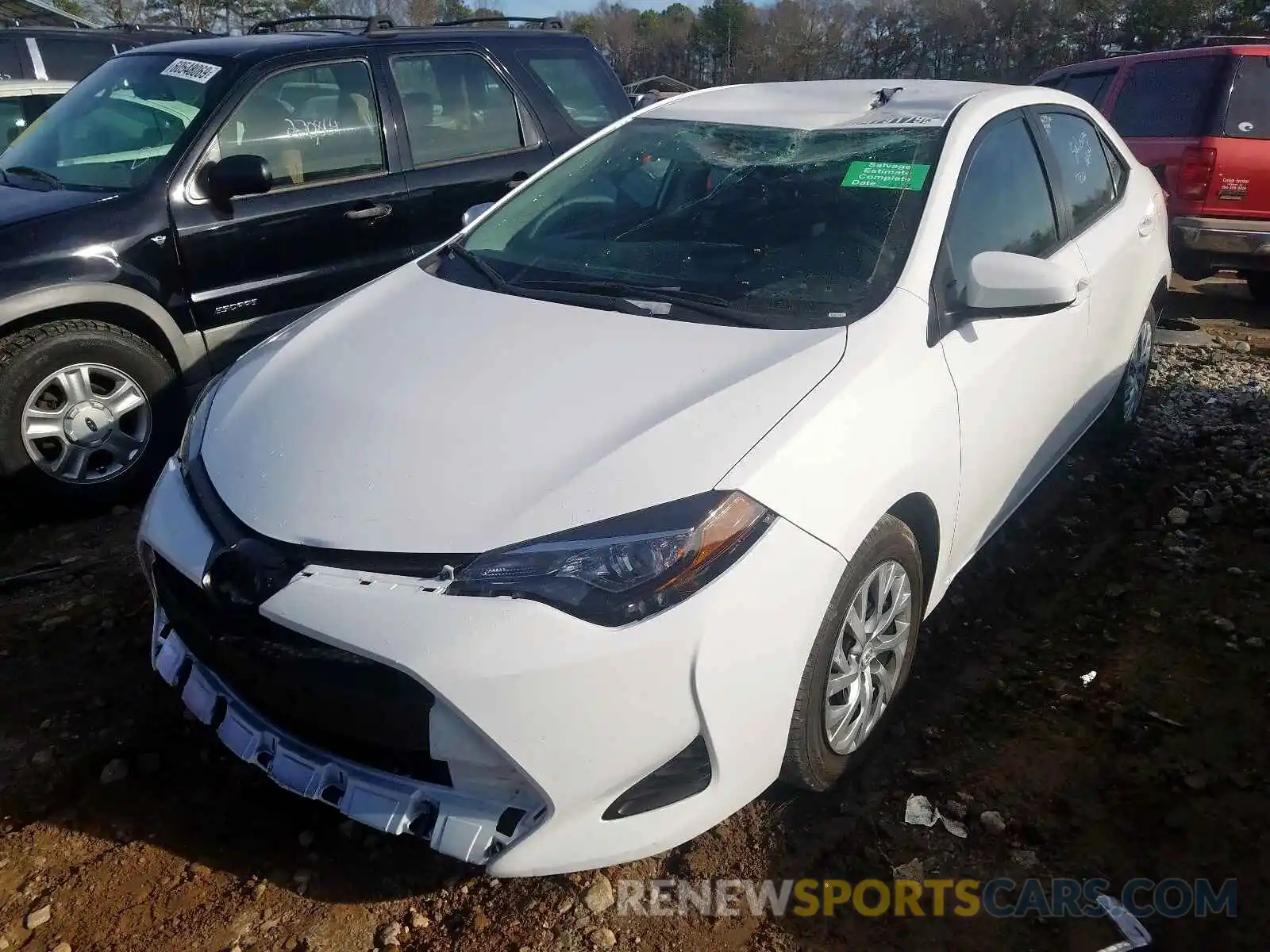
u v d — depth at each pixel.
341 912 2.33
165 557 2.41
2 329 3.89
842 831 2.55
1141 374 4.78
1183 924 2.29
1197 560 3.78
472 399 2.50
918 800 2.63
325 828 2.57
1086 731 2.89
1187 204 7.12
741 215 3.18
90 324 4.05
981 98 3.44
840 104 3.59
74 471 4.12
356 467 2.34
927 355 2.72
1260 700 2.98
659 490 2.16
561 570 2.07
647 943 2.26
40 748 2.80
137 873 2.43
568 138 5.68
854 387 2.47
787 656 2.25
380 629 2.04
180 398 4.36
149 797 2.65
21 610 3.45
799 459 2.28
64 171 4.55
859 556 2.44
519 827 2.12
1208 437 4.87
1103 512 4.21
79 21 14.38
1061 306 2.76
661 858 2.48
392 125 4.96
